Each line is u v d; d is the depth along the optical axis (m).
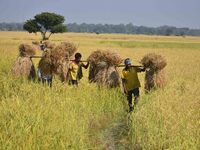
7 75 18.09
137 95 15.60
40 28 110.94
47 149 8.84
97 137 12.00
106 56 17.25
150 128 11.41
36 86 14.80
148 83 17.34
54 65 16.75
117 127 13.30
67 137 9.70
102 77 17.17
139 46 75.44
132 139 11.60
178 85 19.22
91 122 13.15
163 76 17.39
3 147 8.41
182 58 41.12
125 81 15.66
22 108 10.91
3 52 34.19
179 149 9.59
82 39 109.69
